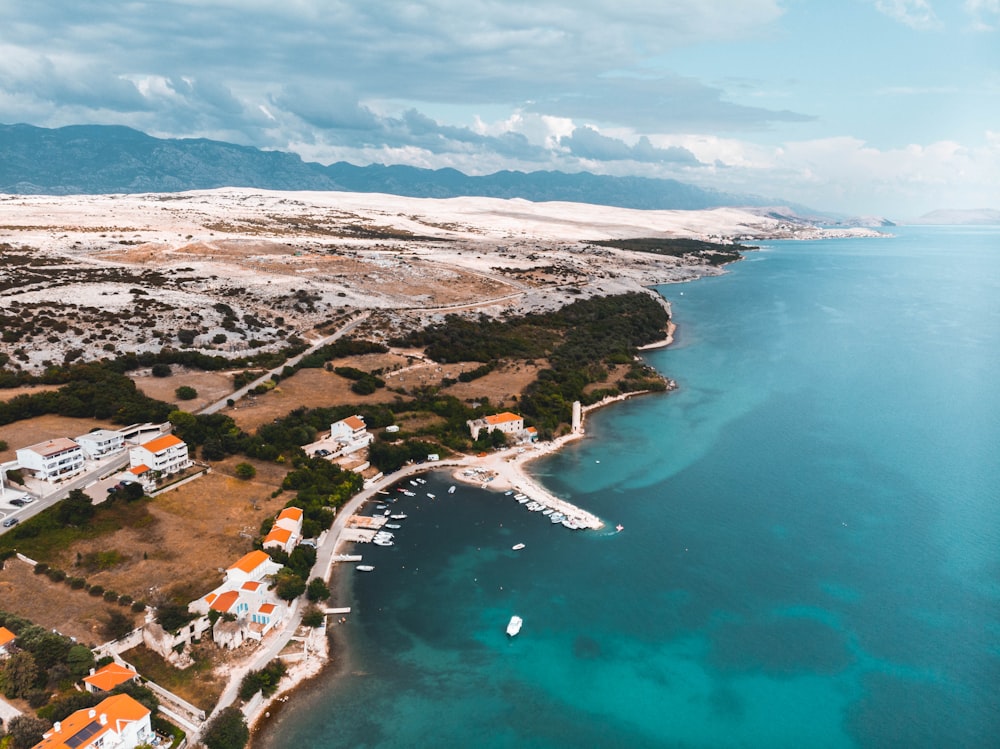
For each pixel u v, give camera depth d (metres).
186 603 92.88
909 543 118.38
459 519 127.62
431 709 82.81
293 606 99.06
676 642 94.81
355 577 108.94
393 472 146.25
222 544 108.25
